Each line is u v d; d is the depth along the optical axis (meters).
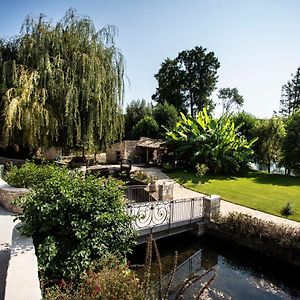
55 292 3.09
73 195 4.28
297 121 19.75
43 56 10.64
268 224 7.86
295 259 6.86
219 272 6.85
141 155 25.92
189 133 21.47
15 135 10.64
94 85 11.45
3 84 10.50
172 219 8.34
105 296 2.85
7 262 4.23
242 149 20.55
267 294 5.95
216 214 8.97
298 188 14.62
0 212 7.02
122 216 4.38
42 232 4.16
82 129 11.62
